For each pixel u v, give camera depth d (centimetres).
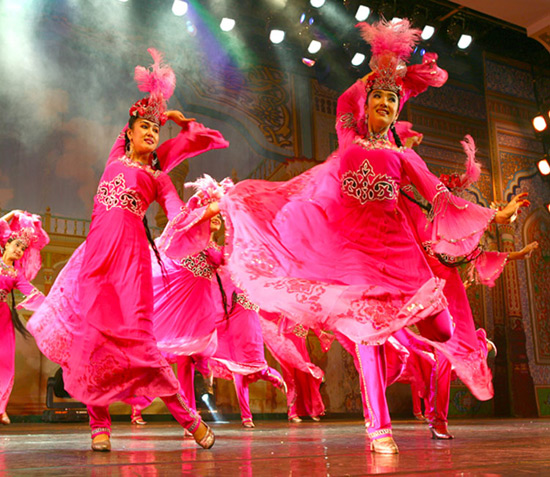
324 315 235
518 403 999
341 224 254
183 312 383
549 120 1141
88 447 270
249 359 511
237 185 263
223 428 494
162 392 240
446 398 315
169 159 290
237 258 252
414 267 248
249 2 939
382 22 268
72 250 799
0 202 769
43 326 274
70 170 816
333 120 1009
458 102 1104
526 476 147
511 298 1042
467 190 1066
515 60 1178
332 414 873
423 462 186
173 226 251
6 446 279
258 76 966
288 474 157
